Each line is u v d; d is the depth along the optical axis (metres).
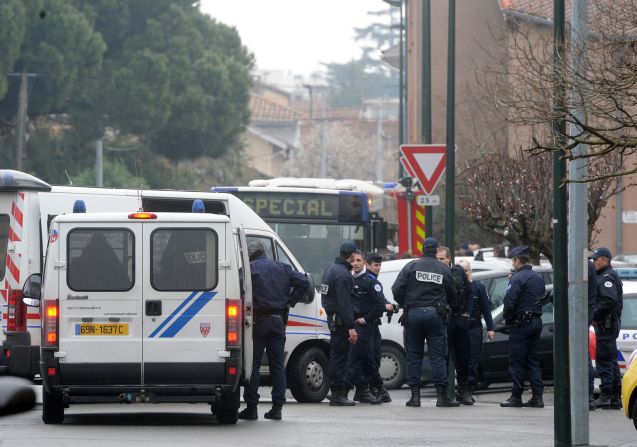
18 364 43.12
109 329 36.16
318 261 62.00
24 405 30.77
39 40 141.00
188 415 41.69
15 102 145.50
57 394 36.44
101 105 149.12
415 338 45.84
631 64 33.06
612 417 42.19
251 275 40.31
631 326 47.69
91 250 36.28
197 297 36.34
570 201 34.19
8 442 32.56
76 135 151.25
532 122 35.00
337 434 36.12
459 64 105.56
